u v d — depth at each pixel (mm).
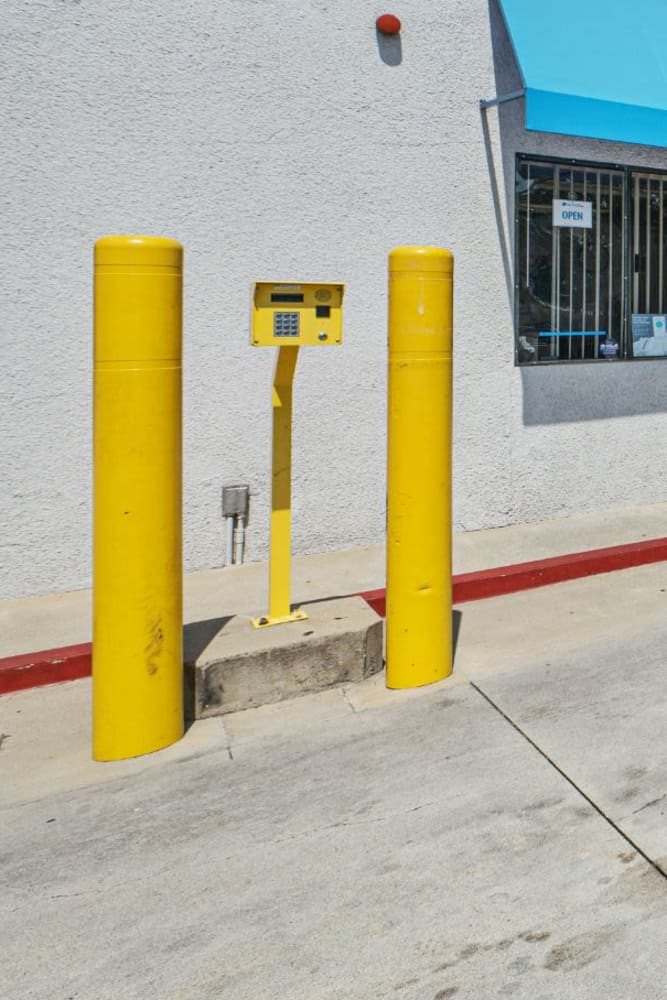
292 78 5371
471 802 3053
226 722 3738
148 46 5000
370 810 3035
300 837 2895
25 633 4621
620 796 3043
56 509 5137
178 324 3350
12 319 4887
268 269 5445
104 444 3270
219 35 5156
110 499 3309
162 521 3385
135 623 3398
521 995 2186
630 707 3713
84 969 2344
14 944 2451
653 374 6941
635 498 6980
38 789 3279
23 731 3787
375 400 5918
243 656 3801
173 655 3516
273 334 3676
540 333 6453
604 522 6551
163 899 2619
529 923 2441
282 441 4070
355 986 2240
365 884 2643
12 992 2270
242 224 5344
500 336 6254
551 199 6348
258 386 5551
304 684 3949
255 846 2859
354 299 5730
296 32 5355
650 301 6895
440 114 5828
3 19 4684
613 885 2584
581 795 3061
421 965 2303
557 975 2246
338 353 5754
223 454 5520
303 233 5516
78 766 3441
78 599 5133
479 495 6340
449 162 5898
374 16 5559
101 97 4922
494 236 6129
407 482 3881
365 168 5641
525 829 2879
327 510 5883
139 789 3240
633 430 6898
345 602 4477
